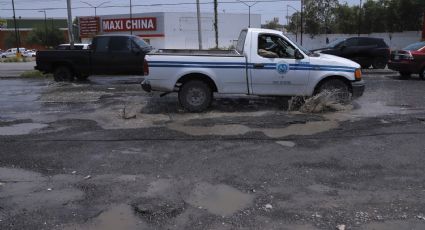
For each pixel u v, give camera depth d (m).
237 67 9.84
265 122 8.79
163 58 9.77
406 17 60.72
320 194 5.20
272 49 10.08
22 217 4.62
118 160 6.47
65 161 6.46
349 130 8.14
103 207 4.85
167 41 63.44
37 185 5.54
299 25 67.50
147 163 6.33
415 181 5.61
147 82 9.89
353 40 21.80
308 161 6.38
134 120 9.14
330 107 10.03
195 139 7.58
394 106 10.66
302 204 4.92
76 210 4.79
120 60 15.95
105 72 16.12
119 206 4.88
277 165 6.21
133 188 5.39
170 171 5.99
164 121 9.02
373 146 7.12
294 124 8.63
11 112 10.30
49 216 4.64
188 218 4.57
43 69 16.34
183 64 9.77
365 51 21.73
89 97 12.34
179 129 8.30
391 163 6.29
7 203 4.99
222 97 11.85
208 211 4.74
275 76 9.95
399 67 17.09
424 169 6.05
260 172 5.93
